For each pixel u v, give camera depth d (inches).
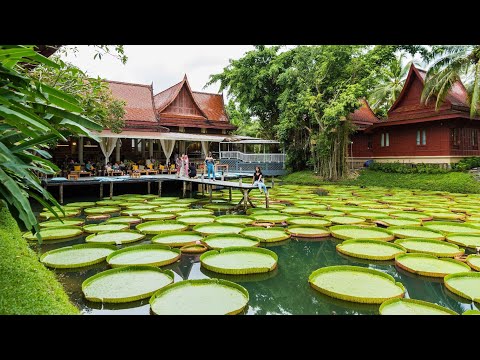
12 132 137.9
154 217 397.7
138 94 954.1
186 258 257.8
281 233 327.3
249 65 1032.2
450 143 753.0
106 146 753.0
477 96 645.9
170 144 877.2
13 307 123.6
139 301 180.4
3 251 179.9
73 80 250.5
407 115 840.9
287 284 213.5
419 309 169.5
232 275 222.8
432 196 585.6
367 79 760.3
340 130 831.1
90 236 308.8
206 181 576.7
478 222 366.3
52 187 609.3
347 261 257.4
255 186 475.8
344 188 730.2
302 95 836.6
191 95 1026.1
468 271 222.5
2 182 109.2
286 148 1016.2
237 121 1505.9
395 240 295.1
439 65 665.6
